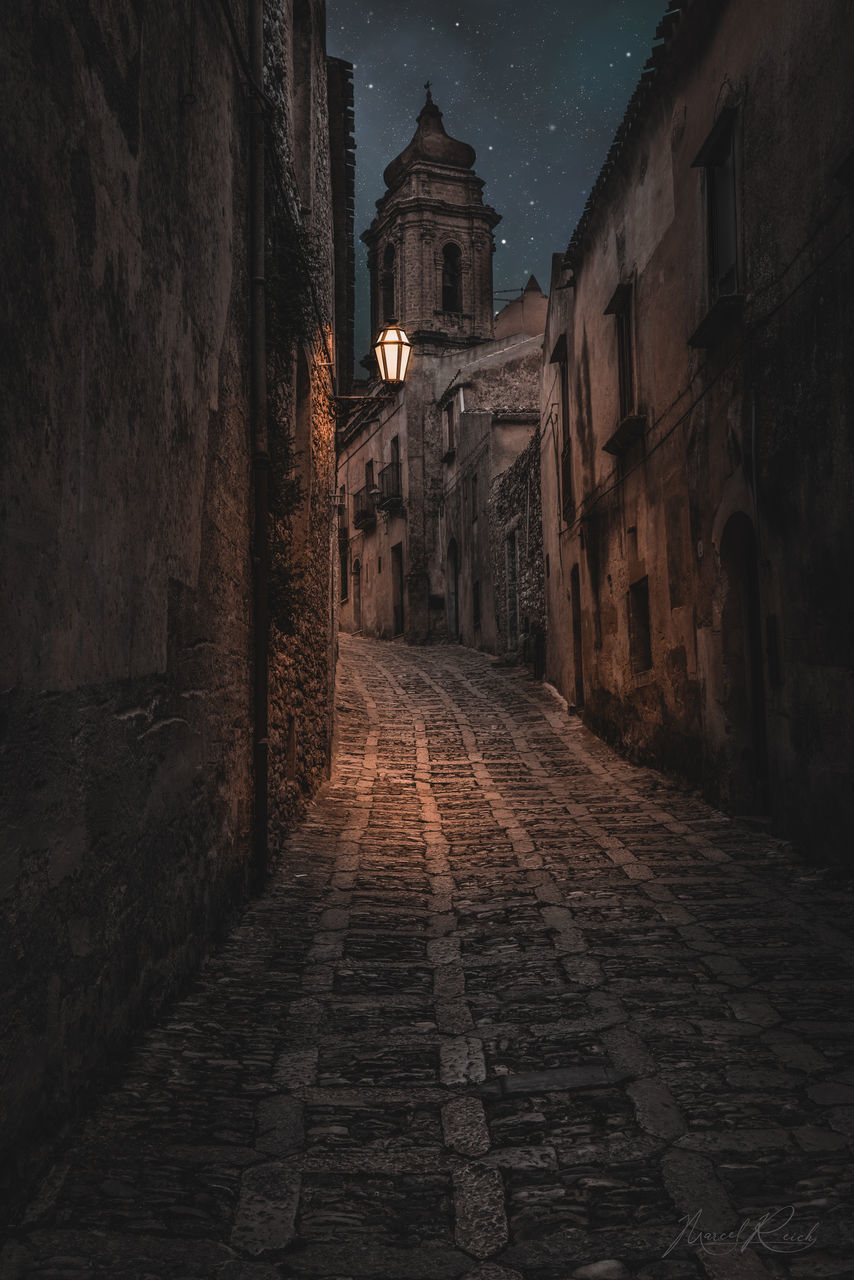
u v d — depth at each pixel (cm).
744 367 734
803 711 649
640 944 503
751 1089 331
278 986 454
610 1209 264
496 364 2669
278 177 746
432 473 2909
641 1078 344
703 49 809
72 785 311
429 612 2870
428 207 3566
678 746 965
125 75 367
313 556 958
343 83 1210
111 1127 310
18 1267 237
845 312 564
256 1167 290
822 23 586
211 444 518
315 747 973
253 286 641
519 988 447
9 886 262
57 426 297
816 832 641
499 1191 276
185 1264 242
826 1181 272
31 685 278
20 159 270
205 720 500
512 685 1766
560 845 757
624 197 1077
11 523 263
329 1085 348
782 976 444
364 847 762
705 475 843
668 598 974
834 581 593
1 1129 256
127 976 370
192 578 475
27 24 276
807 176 613
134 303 379
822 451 600
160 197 417
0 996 256
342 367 1509
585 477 1334
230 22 561
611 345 1165
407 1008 426
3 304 259
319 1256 246
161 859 416
